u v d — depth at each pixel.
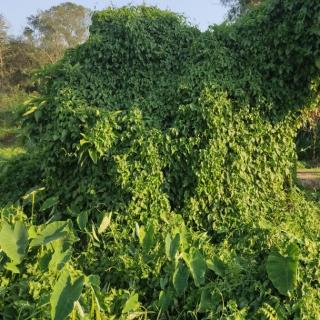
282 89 5.30
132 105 5.18
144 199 4.68
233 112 5.08
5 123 19.70
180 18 6.03
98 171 4.84
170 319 3.81
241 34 5.45
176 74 5.61
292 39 5.14
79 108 5.00
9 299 3.67
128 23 5.64
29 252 4.08
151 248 4.26
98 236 4.57
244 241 4.51
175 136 4.92
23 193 5.47
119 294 3.90
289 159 5.45
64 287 3.36
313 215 5.37
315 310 3.69
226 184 4.98
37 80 5.60
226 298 3.80
